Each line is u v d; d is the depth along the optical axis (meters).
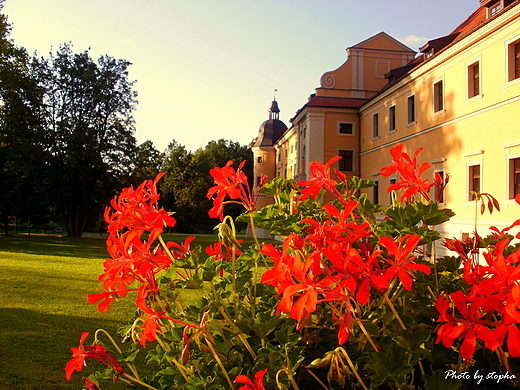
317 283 1.08
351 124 23.08
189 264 1.49
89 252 19.02
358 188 1.94
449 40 17.03
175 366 1.56
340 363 1.21
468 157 13.45
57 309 7.03
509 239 1.58
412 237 1.06
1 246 20.58
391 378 1.20
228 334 1.56
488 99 12.51
